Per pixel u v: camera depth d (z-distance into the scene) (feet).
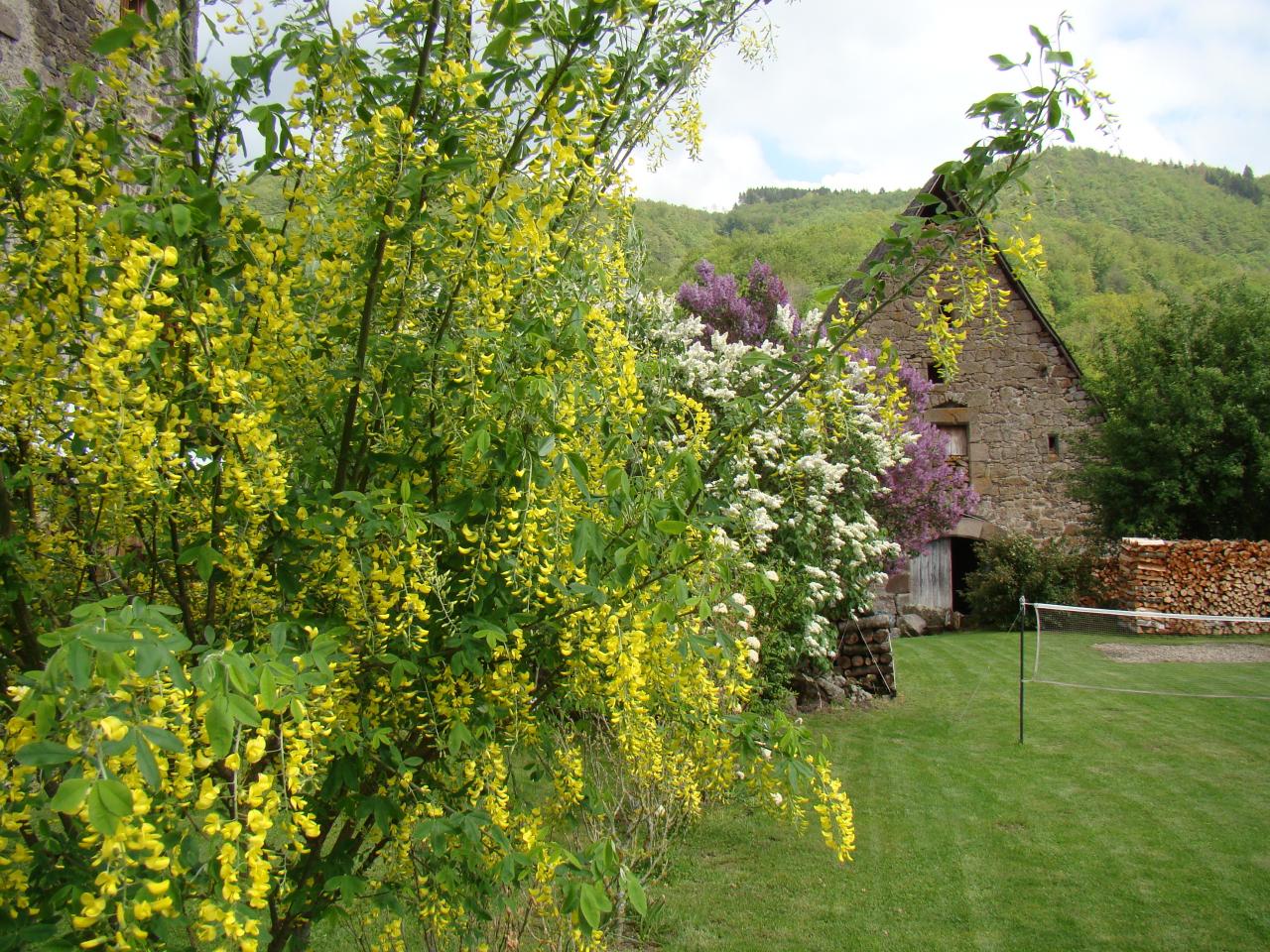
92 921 3.73
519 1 5.80
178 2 6.09
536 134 6.84
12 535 5.79
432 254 6.33
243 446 5.51
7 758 4.38
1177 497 48.73
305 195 6.29
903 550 36.65
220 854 4.27
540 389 6.10
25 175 5.72
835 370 8.83
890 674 28.73
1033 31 7.39
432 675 6.70
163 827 4.30
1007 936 13.16
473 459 6.73
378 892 6.81
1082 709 26.94
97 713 3.66
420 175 5.98
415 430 7.14
